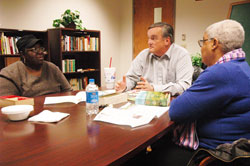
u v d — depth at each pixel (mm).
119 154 734
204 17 4172
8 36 3281
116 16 5234
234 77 997
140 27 5020
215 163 931
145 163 1245
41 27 3789
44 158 701
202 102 1029
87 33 4250
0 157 708
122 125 1044
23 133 933
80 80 4180
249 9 3248
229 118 1031
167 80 2049
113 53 5262
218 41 1113
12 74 1882
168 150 1282
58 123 1069
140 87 1763
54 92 2119
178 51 1983
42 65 2080
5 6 3299
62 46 3650
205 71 1074
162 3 4637
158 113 1246
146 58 2125
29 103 1410
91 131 960
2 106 1406
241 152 832
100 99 1372
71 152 747
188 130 1191
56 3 3971
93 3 4633
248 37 3188
